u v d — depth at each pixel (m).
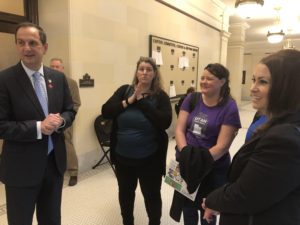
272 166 0.72
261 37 11.32
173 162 1.59
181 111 1.69
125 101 1.71
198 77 6.10
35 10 3.01
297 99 0.75
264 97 0.81
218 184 1.51
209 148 1.51
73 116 1.57
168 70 4.77
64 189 2.72
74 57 2.94
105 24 3.30
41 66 1.40
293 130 0.71
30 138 1.28
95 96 3.26
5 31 2.78
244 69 13.12
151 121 1.69
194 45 5.74
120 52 3.59
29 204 1.39
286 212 0.75
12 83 1.29
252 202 0.77
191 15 5.43
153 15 4.23
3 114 1.27
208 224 1.56
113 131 1.80
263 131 0.81
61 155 1.50
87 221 2.18
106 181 2.95
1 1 2.72
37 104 1.34
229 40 8.87
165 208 2.39
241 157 0.87
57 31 2.94
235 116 1.48
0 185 2.72
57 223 1.54
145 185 1.81
